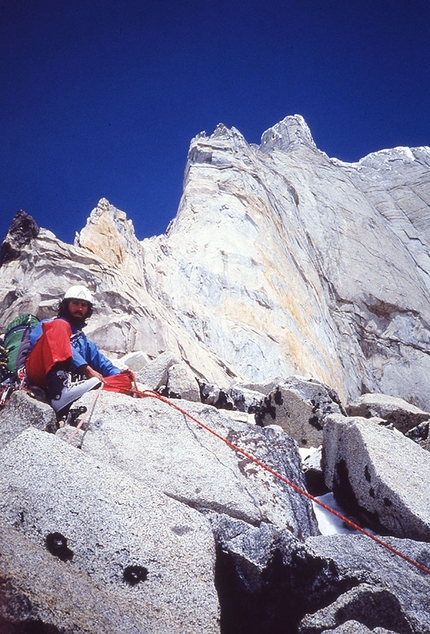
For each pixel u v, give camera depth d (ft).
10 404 15.20
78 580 10.33
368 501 16.05
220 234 100.01
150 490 12.50
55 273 57.16
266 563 12.38
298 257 121.08
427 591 12.47
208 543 11.98
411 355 126.72
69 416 15.29
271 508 14.35
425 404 121.19
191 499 13.73
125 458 14.38
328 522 16.69
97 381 16.52
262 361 81.46
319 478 19.22
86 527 11.41
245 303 89.10
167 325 63.16
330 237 140.36
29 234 59.41
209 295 86.22
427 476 16.14
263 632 12.16
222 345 79.00
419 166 187.21
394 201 175.11
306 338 94.99
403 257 150.51
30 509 11.41
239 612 12.31
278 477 14.58
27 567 9.78
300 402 24.29
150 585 11.01
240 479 14.70
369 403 26.02
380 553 13.12
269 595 12.25
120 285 60.70
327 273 131.75
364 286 132.67
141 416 15.44
